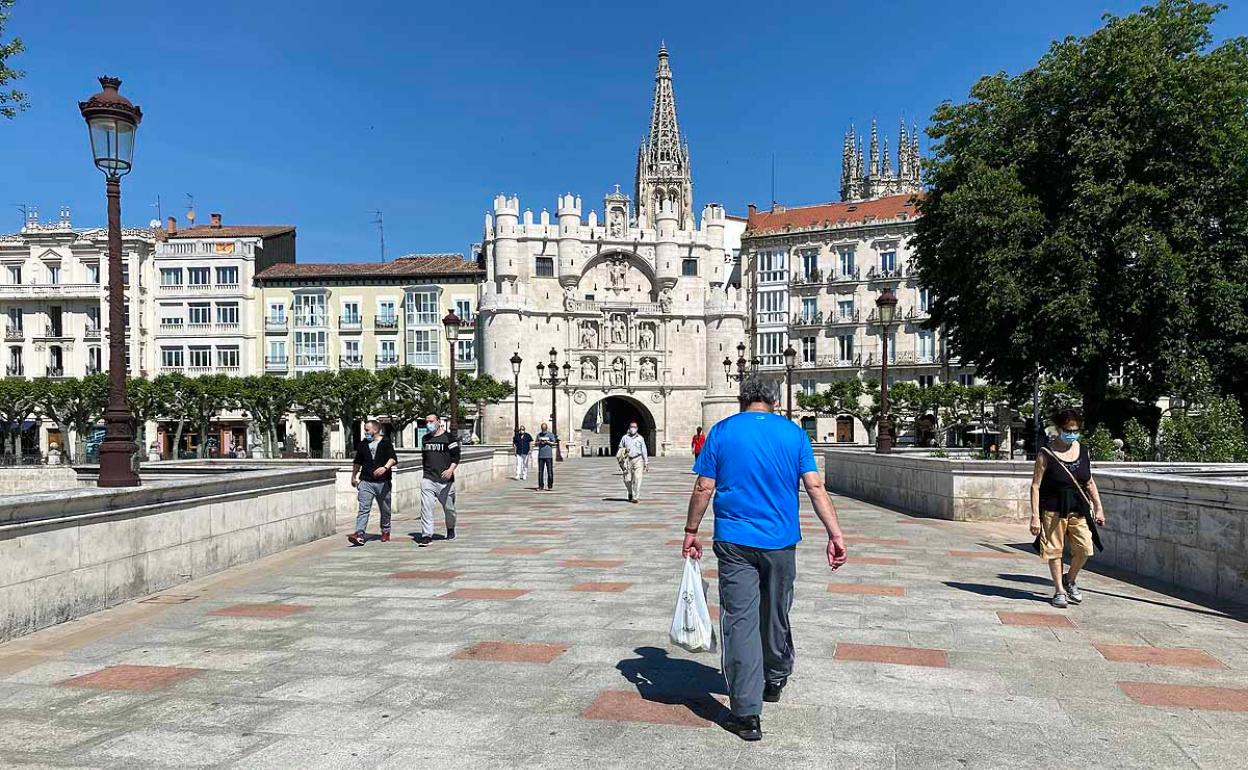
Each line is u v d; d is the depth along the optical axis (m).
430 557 12.47
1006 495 16.23
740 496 5.30
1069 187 26.03
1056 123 26.41
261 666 6.52
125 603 9.05
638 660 6.62
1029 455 29.33
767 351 78.88
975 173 25.70
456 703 5.61
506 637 7.36
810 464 5.41
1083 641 7.18
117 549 8.98
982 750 4.80
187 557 10.36
